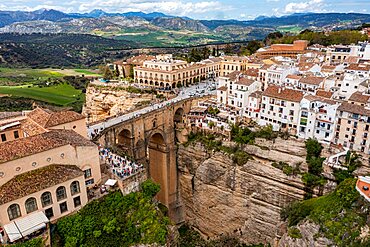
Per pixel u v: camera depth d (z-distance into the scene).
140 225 52.88
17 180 47.69
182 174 106.25
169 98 113.56
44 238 45.72
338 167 75.31
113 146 81.44
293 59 139.50
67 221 50.00
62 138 56.09
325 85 100.06
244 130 91.81
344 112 77.75
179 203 108.94
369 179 61.06
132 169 61.62
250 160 87.31
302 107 83.75
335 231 59.16
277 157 84.50
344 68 111.00
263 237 85.75
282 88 92.12
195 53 184.38
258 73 114.75
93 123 87.44
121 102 127.06
